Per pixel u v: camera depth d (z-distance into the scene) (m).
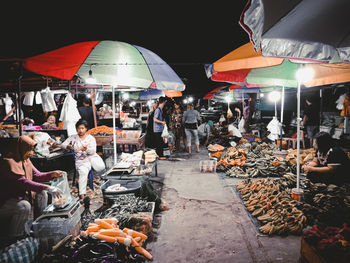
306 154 7.20
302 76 4.32
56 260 2.57
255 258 3.00
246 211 4.31
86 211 3.80
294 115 12.76
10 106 9.06
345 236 2.45
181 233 3.64
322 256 2.29
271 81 5.85
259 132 12.76
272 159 6.89
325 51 2.38
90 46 4.45
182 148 11.27
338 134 9.91
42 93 5.85
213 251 3.18
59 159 6.34
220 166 7.11
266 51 2.22
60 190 3.18
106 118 10.49
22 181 3.07
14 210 3.04
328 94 11.65
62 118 5.72
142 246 3.09
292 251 3.12
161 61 5.07
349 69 5.05
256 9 1.74
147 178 4.73
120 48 4.64
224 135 10.84
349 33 2.26
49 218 3.09
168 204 4.73
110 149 6.73
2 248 2.63
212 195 5.14
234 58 4.02
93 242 2.79
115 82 4.74
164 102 8.76
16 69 3.94
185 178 6.41
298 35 2.13
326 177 4.34
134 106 18.69
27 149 3.19
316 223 3.43
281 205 3.99
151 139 9.30
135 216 3.46
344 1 1.76
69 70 4.18
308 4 1.75
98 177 6.35
